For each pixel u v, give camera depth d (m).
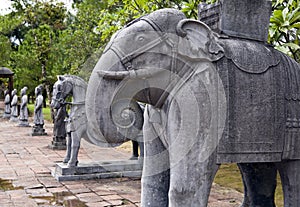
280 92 2.52
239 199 4.66
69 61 14.16
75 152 6.09
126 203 4.64
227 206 4.35
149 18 2.28
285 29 3.68
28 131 14.74
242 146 2.37
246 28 2.61
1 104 26.67
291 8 3.94
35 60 20.19
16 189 5.38
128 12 5.67
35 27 21.98
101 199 4.83
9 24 23.42
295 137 2.60
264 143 2.45
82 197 4.93
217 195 4.85
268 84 2.47
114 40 2.23
